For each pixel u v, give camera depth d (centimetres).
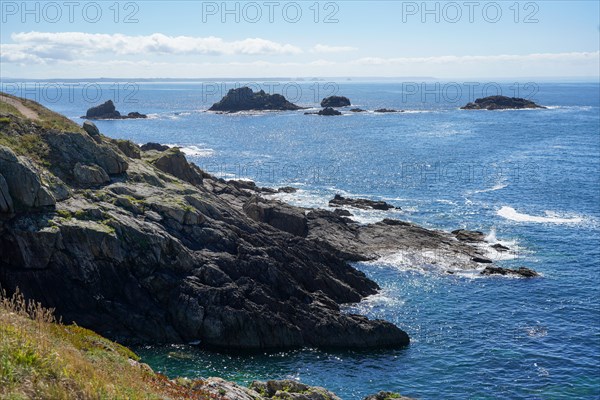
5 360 1505
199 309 4309
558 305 5003
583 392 3619
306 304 4619
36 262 4209
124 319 4281
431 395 3616
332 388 3697
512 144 14788
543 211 8088
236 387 2727
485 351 4194
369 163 12306
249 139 16600
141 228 4572
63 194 4666
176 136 17112
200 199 5478
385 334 4334
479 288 5388
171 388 2222
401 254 6228
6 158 4284
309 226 6712
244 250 4934
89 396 1554
